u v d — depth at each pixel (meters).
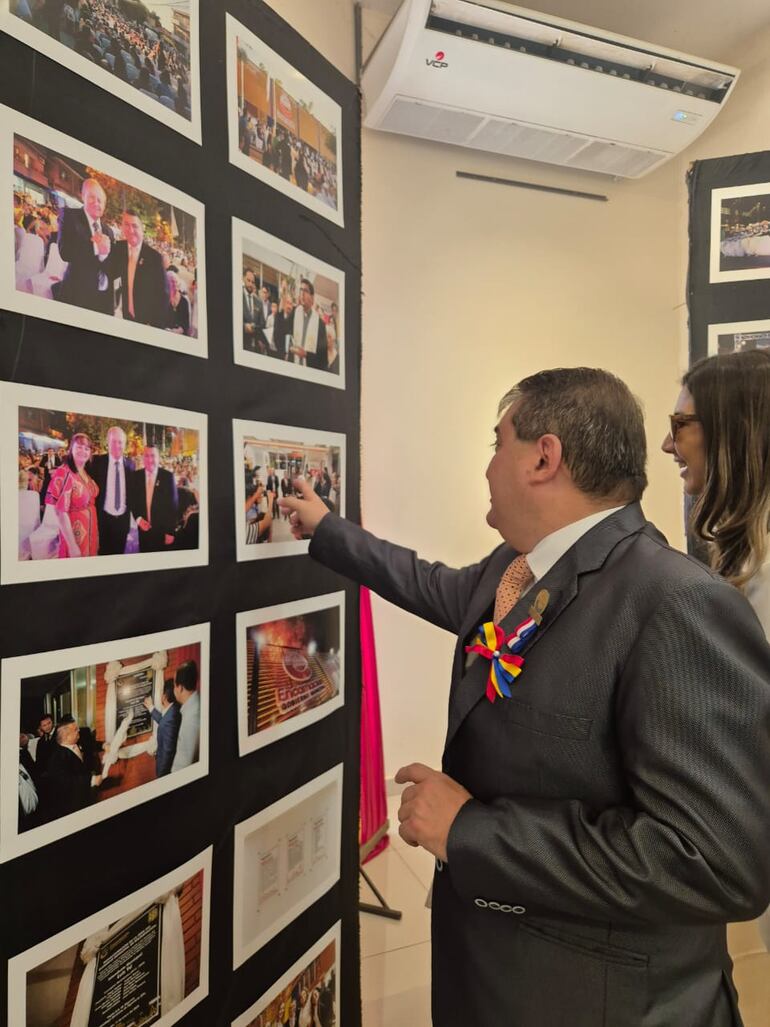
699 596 0.71
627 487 0.86
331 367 1.27
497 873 0.73
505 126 2.55
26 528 0.74
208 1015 1.02
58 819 0.79
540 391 0.87
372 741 2.41
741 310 1.84
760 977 1.73
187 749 0.96
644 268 3.11
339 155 1.28
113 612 0.85
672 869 0.66
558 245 2.95
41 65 0.75
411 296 2.71
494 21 2.17
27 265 0.74
